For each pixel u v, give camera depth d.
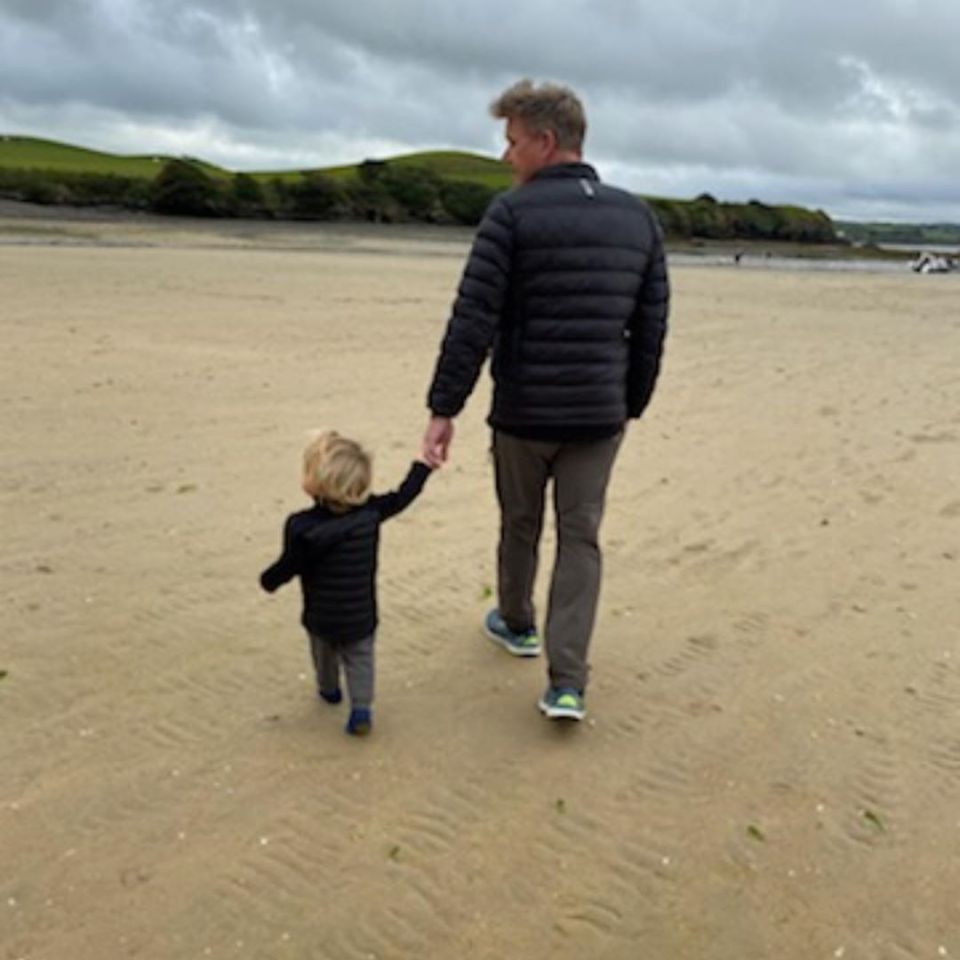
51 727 3.98
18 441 7.89
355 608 3.87
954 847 3.56
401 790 3.71
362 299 19.73
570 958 2.99
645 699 4.46
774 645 5.07
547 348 3.90
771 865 3.42
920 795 3.85
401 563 5.90
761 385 12.36
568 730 4.16
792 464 8.56
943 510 7.40
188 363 11.49
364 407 9.78
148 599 5.16
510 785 3.78
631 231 3.90
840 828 3.63
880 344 17.28
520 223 3.79
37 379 10.12
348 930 3.04
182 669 4.48
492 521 6.73
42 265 22.45
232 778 3.72
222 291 19.53
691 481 7.92
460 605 5.34
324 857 3.34
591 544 4.14
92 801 3.54
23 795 3.55
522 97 3.86
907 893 3.32
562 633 4.10
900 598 5.75
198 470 7.40
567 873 3.33
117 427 8.49
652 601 5.55
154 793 3.61
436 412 3.95
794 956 3.04
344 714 4.19
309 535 3.71
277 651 4.69
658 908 3.21
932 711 4.48
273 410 9.45
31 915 3.01
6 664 4.42
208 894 3.14
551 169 3.88
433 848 3.41
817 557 6.36
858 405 11.28
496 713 4.27
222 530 6.21
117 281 20.05
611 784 3.82
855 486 7.95
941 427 10.22
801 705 4.48
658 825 3.60
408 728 4.12
